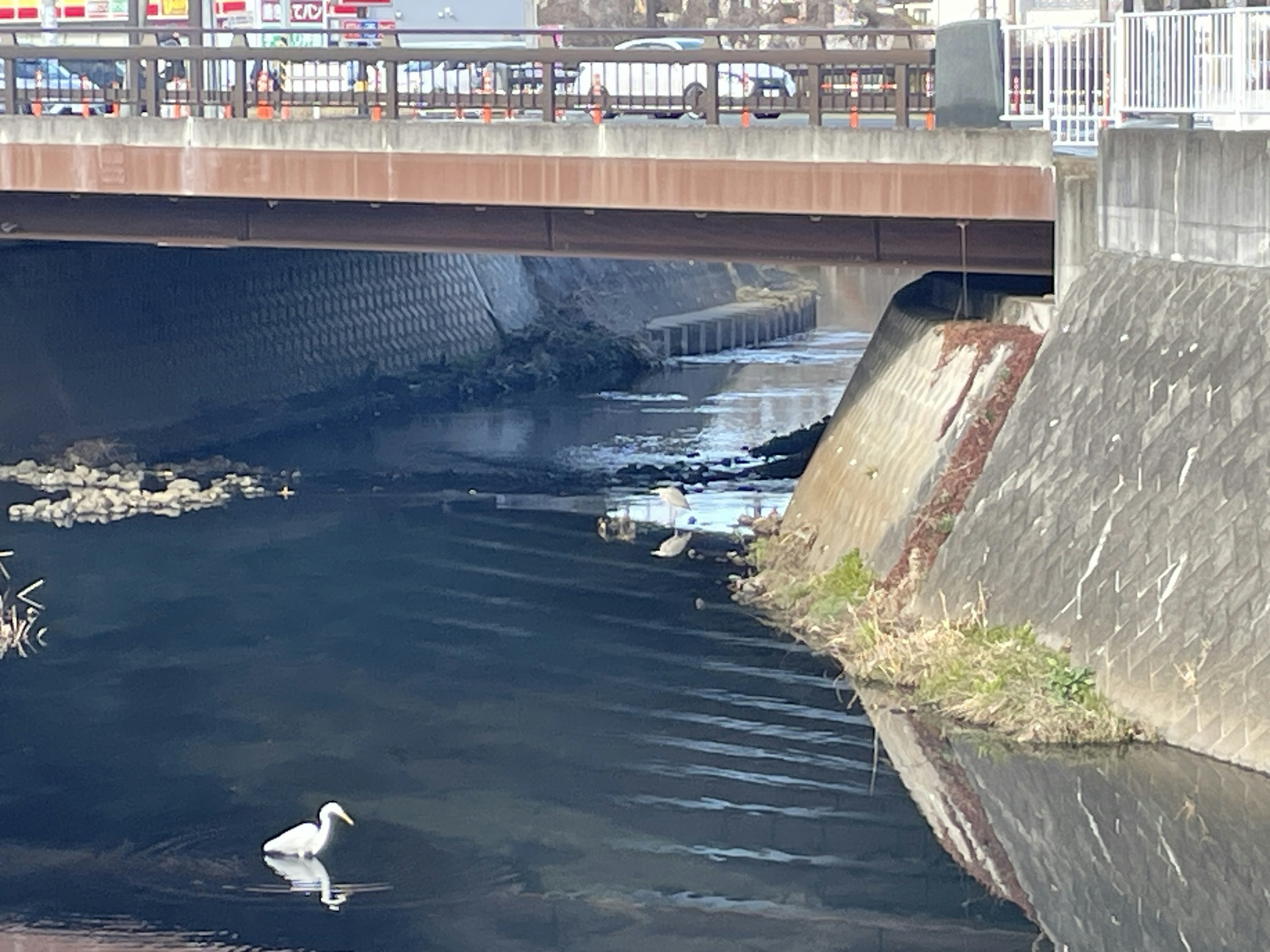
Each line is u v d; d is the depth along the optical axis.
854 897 18.22
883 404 28.58
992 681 21.77
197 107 33.78
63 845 19.69
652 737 22.59
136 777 21.67
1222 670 19.92
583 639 26.44
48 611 28.48
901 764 21.27
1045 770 20.36
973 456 24.67
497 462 39.19
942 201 26.50
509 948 17.12
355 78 38.75
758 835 19.66
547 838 19.75
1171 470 21.36
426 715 23.62
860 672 23.67
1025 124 30.05
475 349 51.50
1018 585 22.83
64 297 40.41
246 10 42.97
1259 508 20.09
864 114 30.64
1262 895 17.97
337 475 38.22
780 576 28.22
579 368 50.75
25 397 39.19
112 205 31.70
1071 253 25.05
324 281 47.34
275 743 22.73
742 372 52.34
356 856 19.36
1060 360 24.19
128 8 41.59
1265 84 23.12
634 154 27.73
